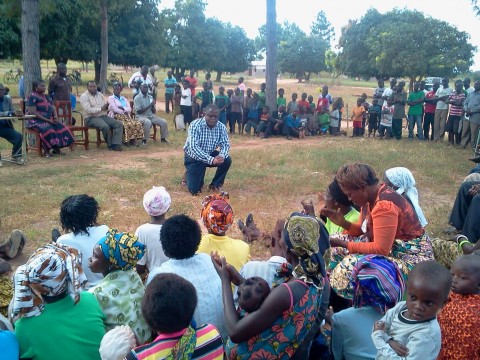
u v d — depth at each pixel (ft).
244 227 21.76
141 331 10.68
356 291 11.85
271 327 9.52
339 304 14.23
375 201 13.11
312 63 224.33
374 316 11.58
